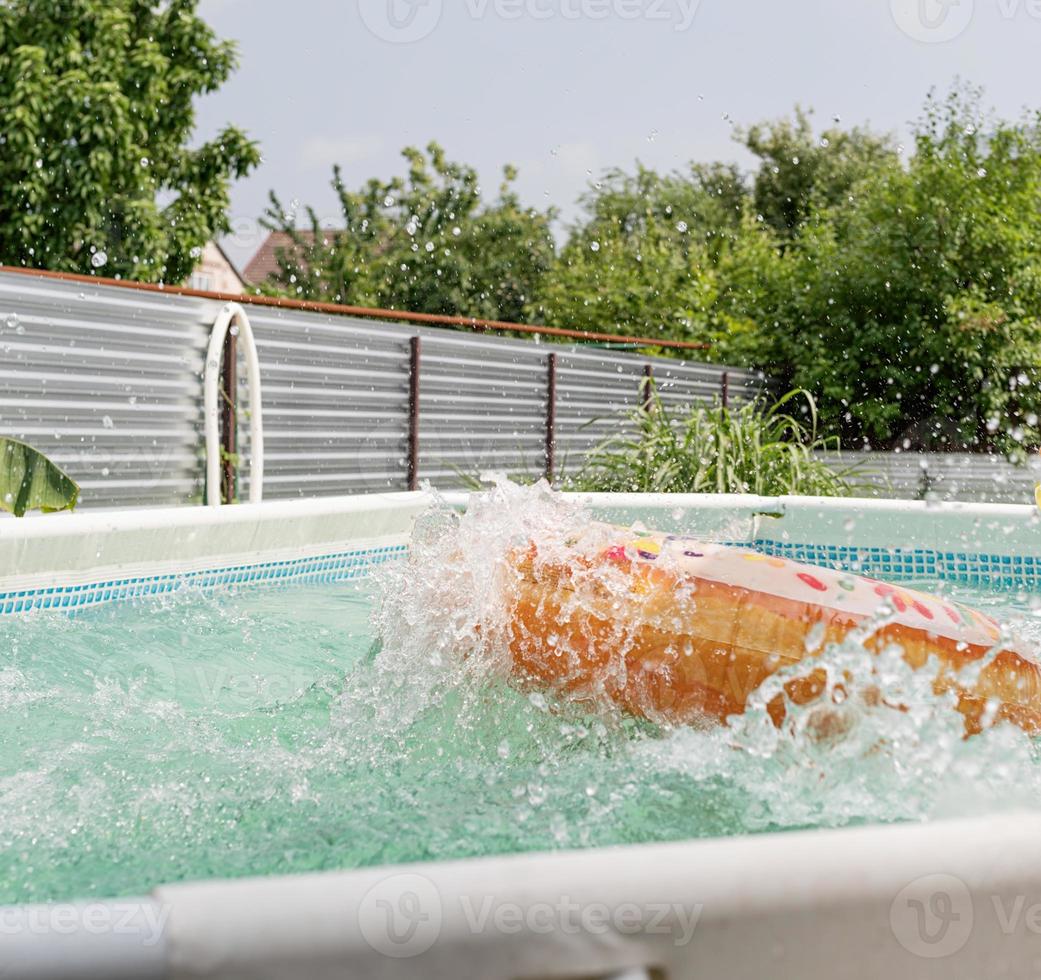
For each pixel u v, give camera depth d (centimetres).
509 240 2583
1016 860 80
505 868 73
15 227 1498
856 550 536
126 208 1564
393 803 182
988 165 1286
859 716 188
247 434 689
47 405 580
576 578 229
